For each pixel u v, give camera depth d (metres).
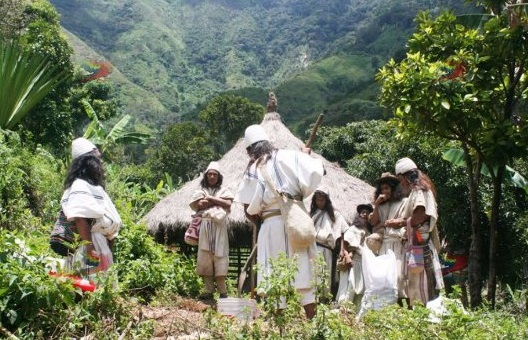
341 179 10.36
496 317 4.76
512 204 13.59
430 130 8.73
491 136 8.32
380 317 4.33
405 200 5.95
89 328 4.07
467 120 8.32
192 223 7.16
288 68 135.62
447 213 14.03
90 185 4.80
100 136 14.45
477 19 9.59
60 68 22.30
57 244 4.74
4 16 22.52
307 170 4.92
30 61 10.93
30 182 8.74
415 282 5.72
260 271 4.17
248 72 137.88
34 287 3.98
